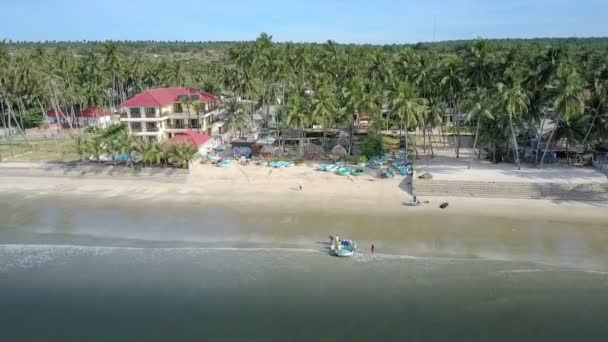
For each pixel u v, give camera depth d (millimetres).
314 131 124062
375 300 46406
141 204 74625
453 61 92000
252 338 41219
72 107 141500
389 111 95188
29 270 53844
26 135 133250
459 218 65688
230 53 129250
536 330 41688
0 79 116562
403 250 56750
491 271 51375
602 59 91000
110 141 87938
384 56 118812
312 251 57031
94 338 41625
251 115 135875
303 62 132125
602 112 87188
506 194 73188
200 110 115875
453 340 40562
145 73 163875
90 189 82250
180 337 41656
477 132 91188
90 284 50594
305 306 45594
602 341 40312
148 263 54938
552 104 83375
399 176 83438
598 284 48469
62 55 147250
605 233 59875
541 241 58188
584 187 71750
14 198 78312
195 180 84625
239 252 57188
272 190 78812
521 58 87750
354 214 68125
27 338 41875
